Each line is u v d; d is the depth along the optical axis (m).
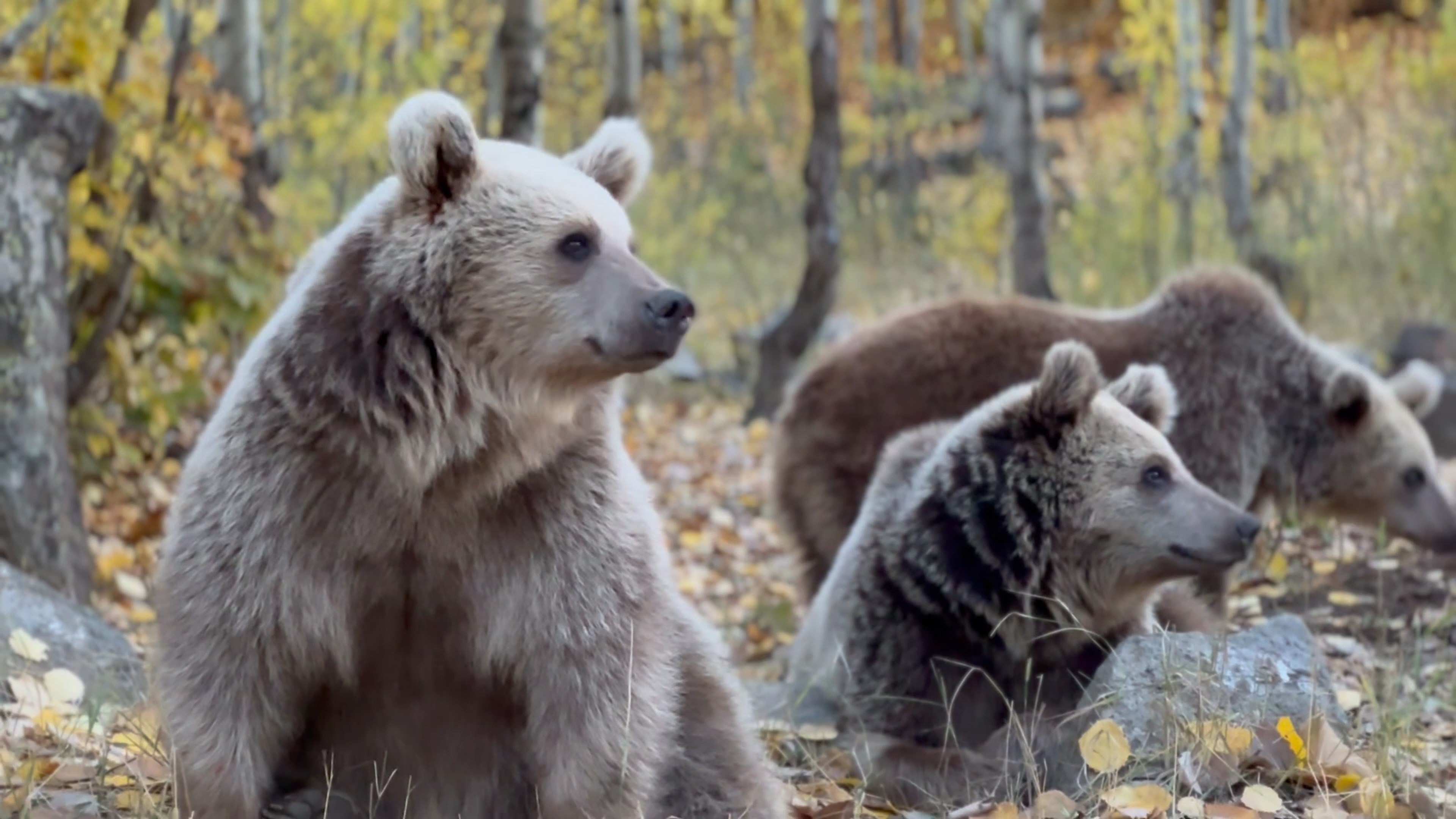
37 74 8.14
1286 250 18.19
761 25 33.00
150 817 3.99
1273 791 4.41
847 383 7.92
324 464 3.60
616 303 3.69
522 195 3.73
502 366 3.69
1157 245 17.30
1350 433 8.17
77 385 8.29
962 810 4.60
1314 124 21.23
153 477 9.65
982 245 19.08
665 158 25.73
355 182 17.62
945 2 38.34
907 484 5.79
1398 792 4.63
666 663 3.92
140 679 5.50
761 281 19.62
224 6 11.20
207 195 9.45
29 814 3.83
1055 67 34.03
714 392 15.88
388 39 18.22
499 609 3.75
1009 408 5.53
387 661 3.85
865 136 25.72
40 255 6.57
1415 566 8.33
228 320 9.21
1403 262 16.77
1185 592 6.46
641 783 3.79
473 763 3.99
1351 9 33.88
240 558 3.56
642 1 32.78
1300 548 8.49
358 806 3.95
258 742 3.66
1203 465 7.97
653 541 3.95
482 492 3.69
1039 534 5.40
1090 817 4.38
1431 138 19.62
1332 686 5.15
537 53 11.52
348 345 3.60
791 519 8.05
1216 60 26.17
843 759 5.24
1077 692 5.50
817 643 5.99
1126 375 5.89
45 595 5.76
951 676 5.45
